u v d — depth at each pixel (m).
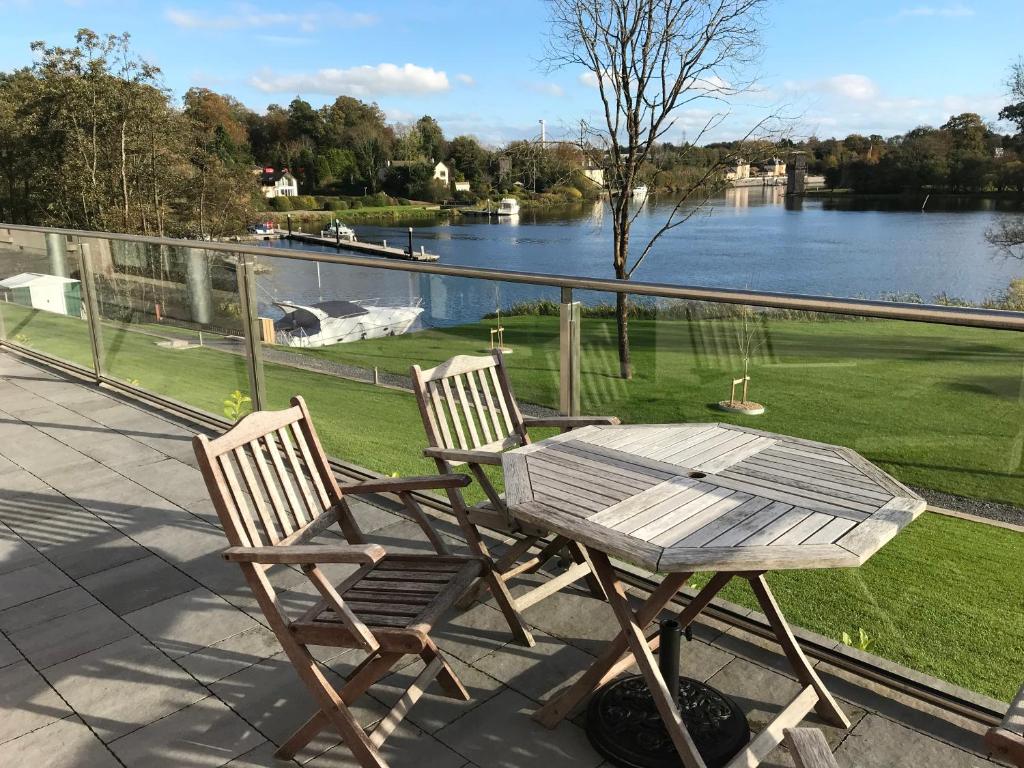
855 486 2.04
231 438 2.09
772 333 2.57
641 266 32.47
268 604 1.96
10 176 36.00
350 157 97.50
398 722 2.07
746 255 35.06
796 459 2.28
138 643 2.63
